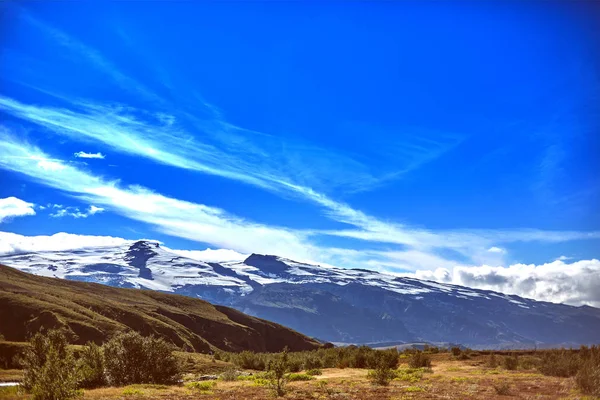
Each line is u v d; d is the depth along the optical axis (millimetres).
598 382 29844
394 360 60469
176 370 41812
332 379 44938
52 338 31750
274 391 31234
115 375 39469
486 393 30562
